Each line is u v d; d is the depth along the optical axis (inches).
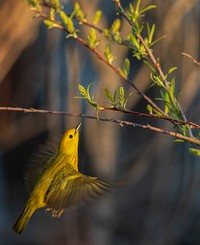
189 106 552.7
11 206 823.7
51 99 549.6
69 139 303.4
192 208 652.7
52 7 286.2
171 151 618.2
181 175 622.5
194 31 527.2
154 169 634.2
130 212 679.7
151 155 629.3
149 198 661.9
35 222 775.7
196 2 525.0
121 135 679.1
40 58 605.6
